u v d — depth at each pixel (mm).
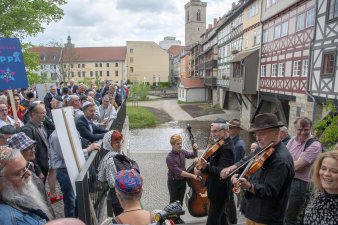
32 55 16203
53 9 15961
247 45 23078
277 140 2488
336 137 7055
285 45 16125
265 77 19312
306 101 13766
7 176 1763
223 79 31922
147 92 49406
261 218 2477
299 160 3486
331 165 1896
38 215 1959
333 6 11242
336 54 11023
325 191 2012
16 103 5859
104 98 6387
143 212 1901
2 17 13328
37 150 3742
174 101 46594
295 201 3564
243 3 23953
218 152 3229
